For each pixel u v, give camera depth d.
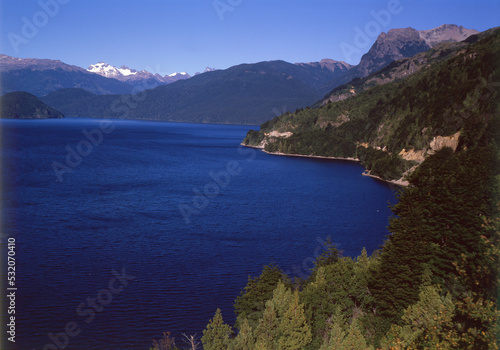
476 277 42.72
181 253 100.81
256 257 99.31
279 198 177.38
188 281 83.81
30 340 61.19
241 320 56.78
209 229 123.69
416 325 38.56
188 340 62.50
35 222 122.69
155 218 134.75
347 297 52.34
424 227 55.22
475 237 49.53
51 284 80.31
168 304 73.56
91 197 163.25
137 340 62.31
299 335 43.91
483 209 53.12
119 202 156.75
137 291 78.31
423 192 61.62
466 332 31.92
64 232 114.31
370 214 148.88
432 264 49.75
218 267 92.06
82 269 88.56
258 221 135.62
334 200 174.00
